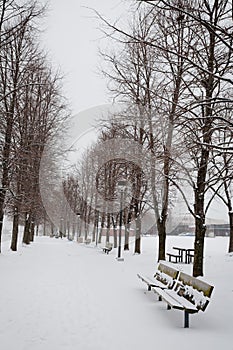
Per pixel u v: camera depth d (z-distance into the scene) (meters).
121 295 9.14
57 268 14.56
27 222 28.42
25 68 15.91
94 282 11.17
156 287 8.73
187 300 6.92
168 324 6.51
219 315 7.05
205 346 5.32
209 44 9.57
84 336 5.75
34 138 19.20
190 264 16.95
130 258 20.22
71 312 7.23
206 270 13.21
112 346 5.30
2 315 6.80
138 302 8.34
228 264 13.95
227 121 6.62
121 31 6.04
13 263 15.43
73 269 14.46
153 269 14.84
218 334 5.90
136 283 11.18
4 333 5.77
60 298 8.52
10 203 19.58
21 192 20.12
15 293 8.88
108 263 17.38
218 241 29.58
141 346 5.32
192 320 6.76
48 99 22.23
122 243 32.75
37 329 6.04
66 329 6.09
